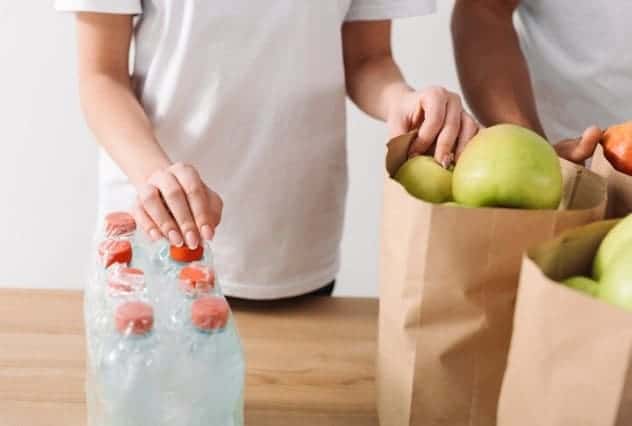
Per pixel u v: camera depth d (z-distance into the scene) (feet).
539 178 1.95
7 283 5.45
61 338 2.61
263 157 3.16
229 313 2.08
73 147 5.04
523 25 3.64
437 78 5.03
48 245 5.35
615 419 1.40
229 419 2.01
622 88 3.37
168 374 1.91
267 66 3.05
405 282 1.92
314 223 3.34
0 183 5.14
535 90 3.61
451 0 4.81
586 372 1.42
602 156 2.27
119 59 2.98
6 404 2.28
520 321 1.54
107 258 2.17
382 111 3.07
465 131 2.48
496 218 1.80
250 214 3.22
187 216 2.21
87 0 2.79
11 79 4.84
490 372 1.96
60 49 4.76
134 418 1.92
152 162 2.58
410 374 1.98
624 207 2.09
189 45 2.97
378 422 2.30
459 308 1.90
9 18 4.67
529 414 1.54
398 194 1.93
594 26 3.31
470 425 2.02
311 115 3.17
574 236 1.68
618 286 1.54
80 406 2.29
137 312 1.92
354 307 2.90
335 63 3.16
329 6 3.05
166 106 3.08
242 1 2.94
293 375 2.47
